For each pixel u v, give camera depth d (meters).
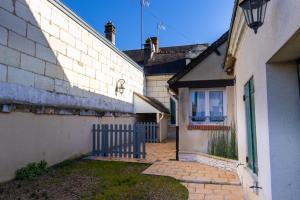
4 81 5.74
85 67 9.59
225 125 8.42
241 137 6.00
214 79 8.66
